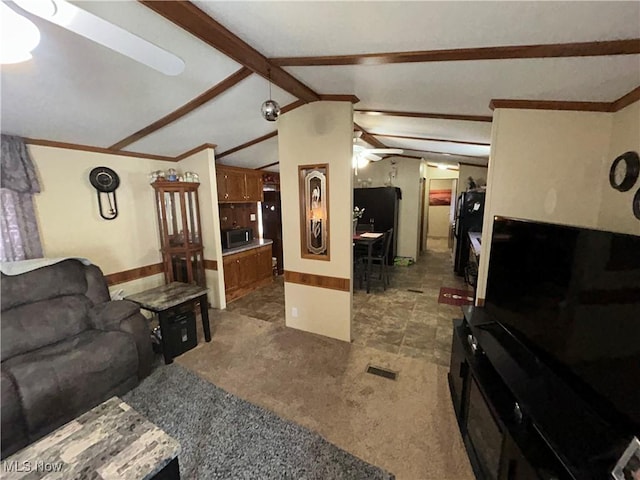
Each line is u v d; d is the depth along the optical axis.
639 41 1.26
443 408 2.09
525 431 1.19
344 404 2.14
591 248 1.20
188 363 2.71
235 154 4.18
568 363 1.31
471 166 6.34
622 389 1.06
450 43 1.48
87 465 1.21
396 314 3.77
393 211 6.13
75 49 1.59
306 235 3.16
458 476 1.59
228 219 4.92
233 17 1.38
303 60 1.88
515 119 2.15
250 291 4.75
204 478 1.58
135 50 1.20
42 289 2.32
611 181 1.92
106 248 3.33
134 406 2.14
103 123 2.62
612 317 1.10
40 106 2.15
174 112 2.59
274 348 2.96
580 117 2.03
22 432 1.76
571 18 1.15
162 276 3.94
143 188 3.68
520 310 1.70
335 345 3.00
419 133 3.85
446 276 5.49
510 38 1.36
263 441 1.82
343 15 1.32
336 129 2.78
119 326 2.39
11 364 1.93
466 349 1.83
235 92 2.42
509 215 2.26
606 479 0.94
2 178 2.44
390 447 1.77
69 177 2.97
